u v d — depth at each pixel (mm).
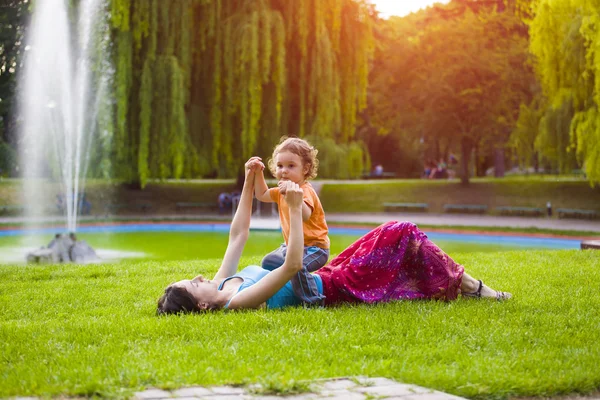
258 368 3205
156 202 30922
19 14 25953
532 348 3820
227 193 31984
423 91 31938
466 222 24875
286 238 5180
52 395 2850
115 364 3318
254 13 24969
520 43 32219
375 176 46969
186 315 4648
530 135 30438
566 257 8797
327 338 3912
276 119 26266
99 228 23125
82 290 6402
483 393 2947
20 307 5508
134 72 24828
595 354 3639
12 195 28766
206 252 16094
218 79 25516
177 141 24359
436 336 4039
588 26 20312
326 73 26438
